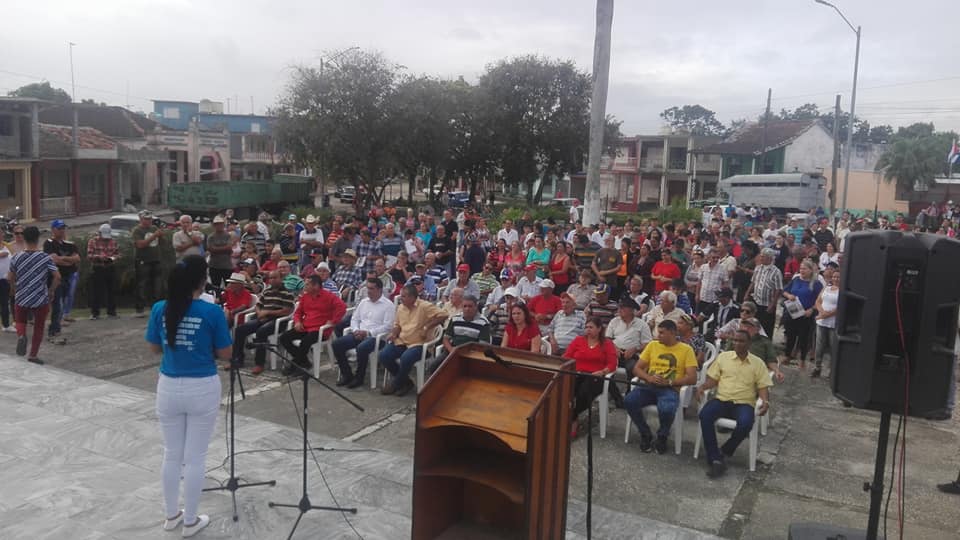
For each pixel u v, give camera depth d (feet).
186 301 15.03
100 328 37.99
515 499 12.09
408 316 28.68
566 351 25.11
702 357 27.86
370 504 18.04
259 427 23.32
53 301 34.76
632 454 23.12
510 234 55.83
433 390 12.86
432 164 119.55
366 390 29.04
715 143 183.32
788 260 45.09
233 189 110.22
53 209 123.44
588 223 51.44
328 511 17.56
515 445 11.84
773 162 169.58
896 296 13.85
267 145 188.75
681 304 34.12
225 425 23.29
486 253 48.42
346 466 20.38
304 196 136.87
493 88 136.98
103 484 18.74
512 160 138.92
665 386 22.67
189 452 15.67
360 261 43.80
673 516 18.92
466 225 59.21
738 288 42.65
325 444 22.20
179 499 17.65
